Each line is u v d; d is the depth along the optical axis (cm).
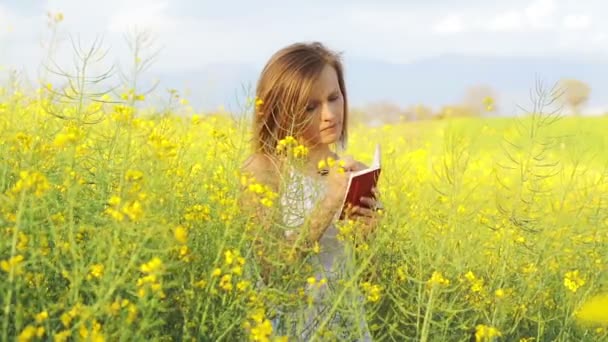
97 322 255
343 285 291
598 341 362
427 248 328
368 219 323
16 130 325
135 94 288
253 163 360
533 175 377
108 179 304
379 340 294
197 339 269
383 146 626
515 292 359
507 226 367
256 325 279
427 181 438
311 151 358
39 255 260
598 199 427
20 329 244
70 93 317
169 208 288
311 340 272
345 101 381
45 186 243
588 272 389
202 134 455
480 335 298
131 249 255
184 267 276
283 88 349
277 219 310
